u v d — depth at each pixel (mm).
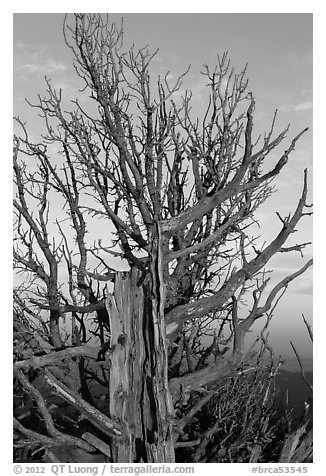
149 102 9070
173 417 7336
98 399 9633
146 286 7836
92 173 9367
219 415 8188
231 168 9336
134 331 7711
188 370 8938
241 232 8992
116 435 7477
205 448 8461
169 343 8633
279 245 8250
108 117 8883
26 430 7773
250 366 8484
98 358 7961
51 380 7480
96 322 9906
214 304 8070
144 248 8305
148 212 8789
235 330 7902
